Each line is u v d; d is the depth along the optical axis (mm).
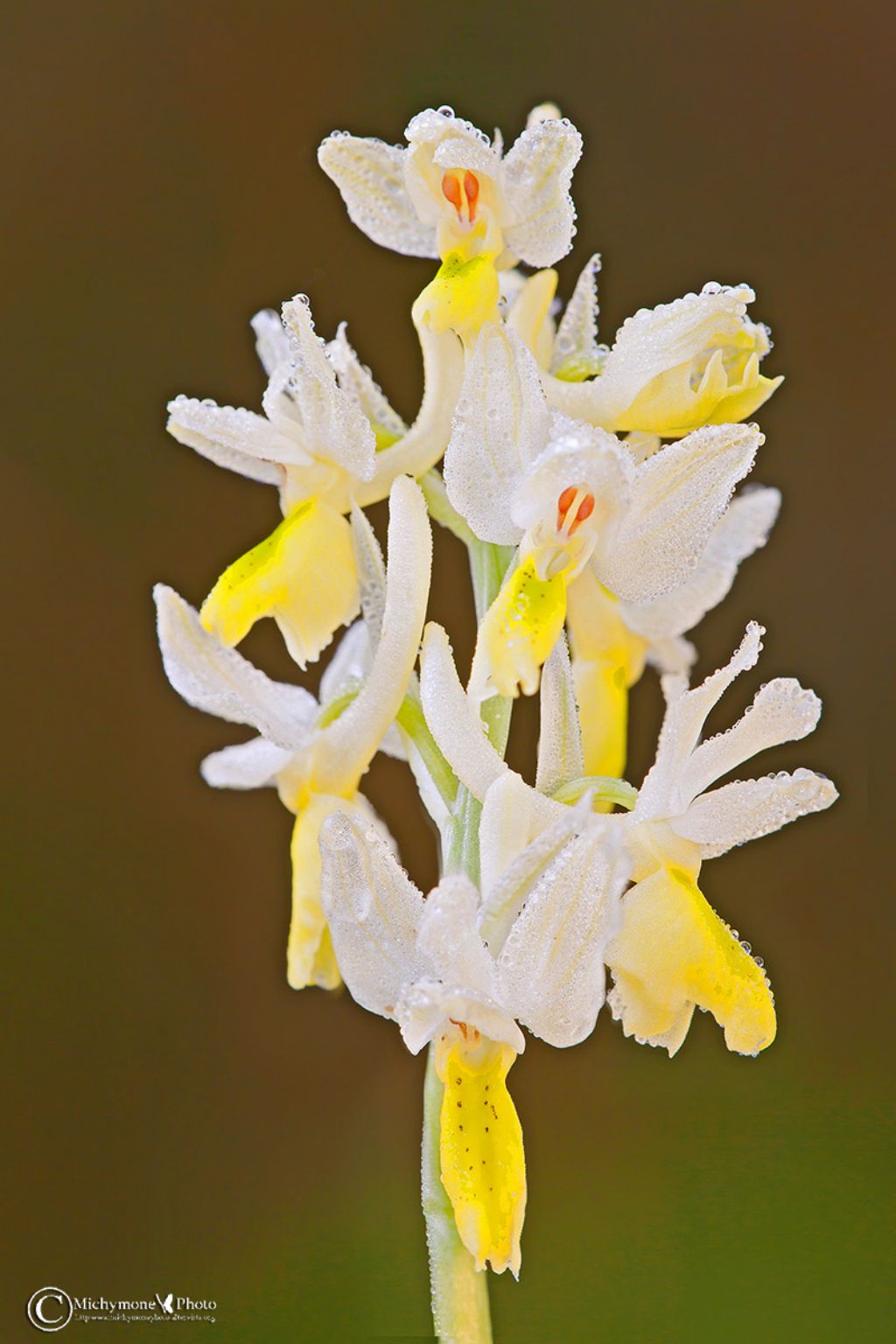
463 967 235
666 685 242
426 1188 242
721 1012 241
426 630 243
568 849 234
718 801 242
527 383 239
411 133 243
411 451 249
